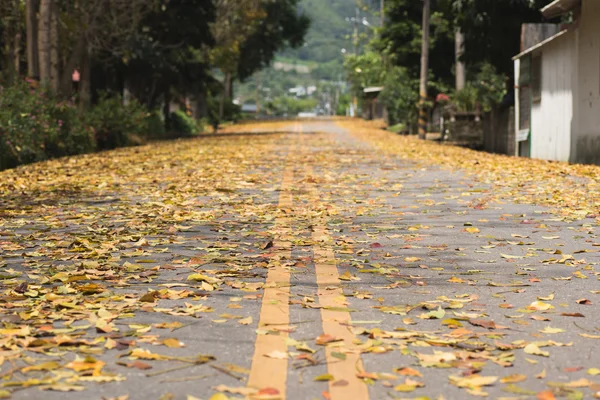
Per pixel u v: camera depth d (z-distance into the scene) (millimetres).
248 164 23250
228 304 7098
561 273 8336
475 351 5781
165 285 7789
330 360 5559
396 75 59562
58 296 7238
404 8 59906
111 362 5539
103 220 12336
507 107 32406
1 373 5309
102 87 51562
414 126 55281
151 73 50250
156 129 51844
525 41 28672
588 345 5922
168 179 18641
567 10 24766
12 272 8477
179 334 6195
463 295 7387
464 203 13883
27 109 26969
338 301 7109
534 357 5648
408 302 7152
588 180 17359
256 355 5680
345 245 9930
